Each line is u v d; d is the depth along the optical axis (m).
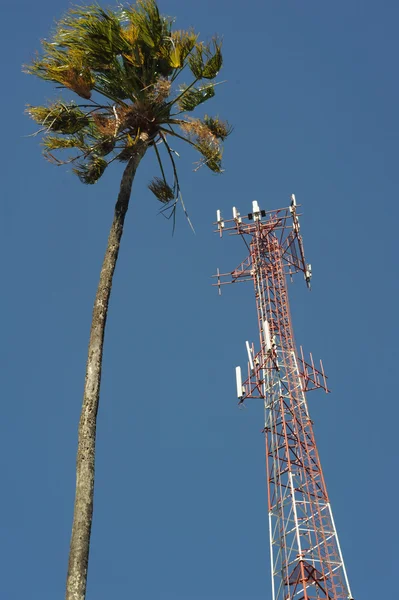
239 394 39.28
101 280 17.70
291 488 35.00
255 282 43.53
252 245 45.16
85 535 14.15
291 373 39.28
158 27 20.89
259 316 41.94
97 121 20.44
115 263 18.11
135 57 20.75
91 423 15.48
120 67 20.88
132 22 20.81
